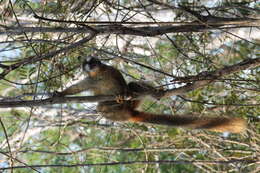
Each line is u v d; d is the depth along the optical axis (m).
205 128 7.59
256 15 7.38
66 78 8.09
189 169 12.34
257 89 7.13
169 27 6.55
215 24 6.29
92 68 7.48
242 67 6.39
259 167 8.54
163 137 10.55
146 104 10.09
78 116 10.73
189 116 7.81
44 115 11.54
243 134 8.93
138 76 10.33
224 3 7.84
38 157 11.73
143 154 11.44
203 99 9.47
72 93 7.52
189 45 8.52
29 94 5.98
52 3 8.77
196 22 6.37
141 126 10.20
